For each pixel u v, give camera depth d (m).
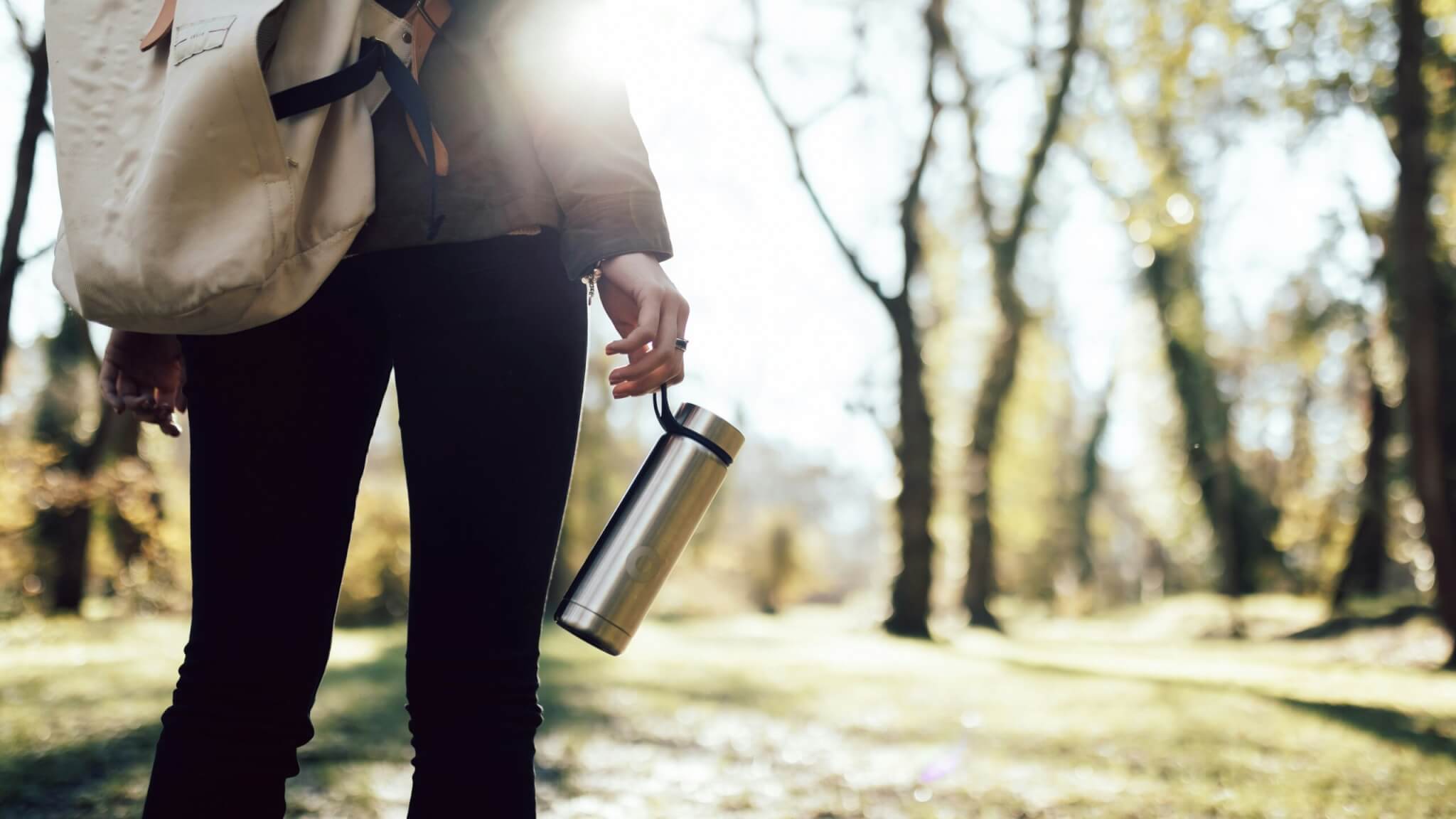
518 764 1.13
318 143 1.06
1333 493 21.48
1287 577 21.39
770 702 5.20
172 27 1.07
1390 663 9.48
